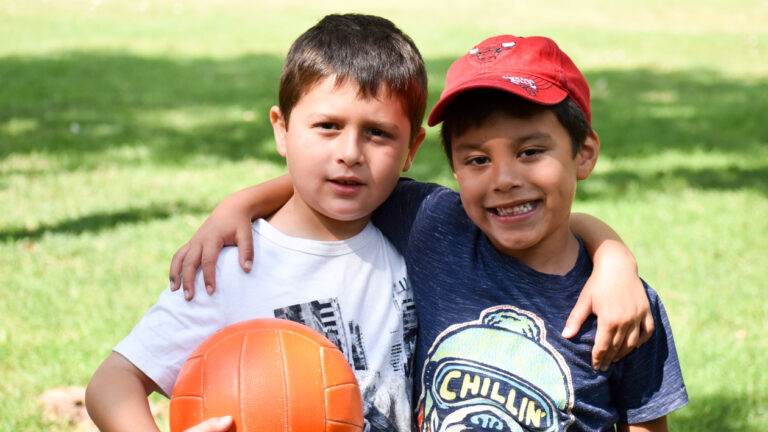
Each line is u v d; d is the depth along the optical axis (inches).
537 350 86.3
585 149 88.6
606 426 88.4
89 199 259.4
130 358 85.4
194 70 521.0
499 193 83.4
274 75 508.7
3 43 613.6
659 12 940.0
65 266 206.4
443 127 90.4
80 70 503.2
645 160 321.4
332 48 87.0
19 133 340.2
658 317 88.0
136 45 629.6
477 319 88.4
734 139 357.4
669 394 87.4
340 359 80.0
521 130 82.1
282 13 862.5
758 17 911.7
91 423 141.6
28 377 153.3
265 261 89.3
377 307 91.7
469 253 91.0
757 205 266.2
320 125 86.1
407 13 868.6
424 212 95.2
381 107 85.9
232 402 74.5
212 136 345.4
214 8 895.7
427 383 89.4
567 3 1002.1
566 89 84.6
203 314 86.0
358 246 92.7
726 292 199.9
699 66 585.9
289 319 87.9
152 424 82.3
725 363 164.9
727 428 144.0
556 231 87.5
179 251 89.8
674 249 226.5
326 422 76.3
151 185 275.7
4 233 228.2
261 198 95.7
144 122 368.8
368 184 87.0
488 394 85.8
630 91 476.7
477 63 86.4
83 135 340.5
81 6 872.3
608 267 87.0
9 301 184.9
